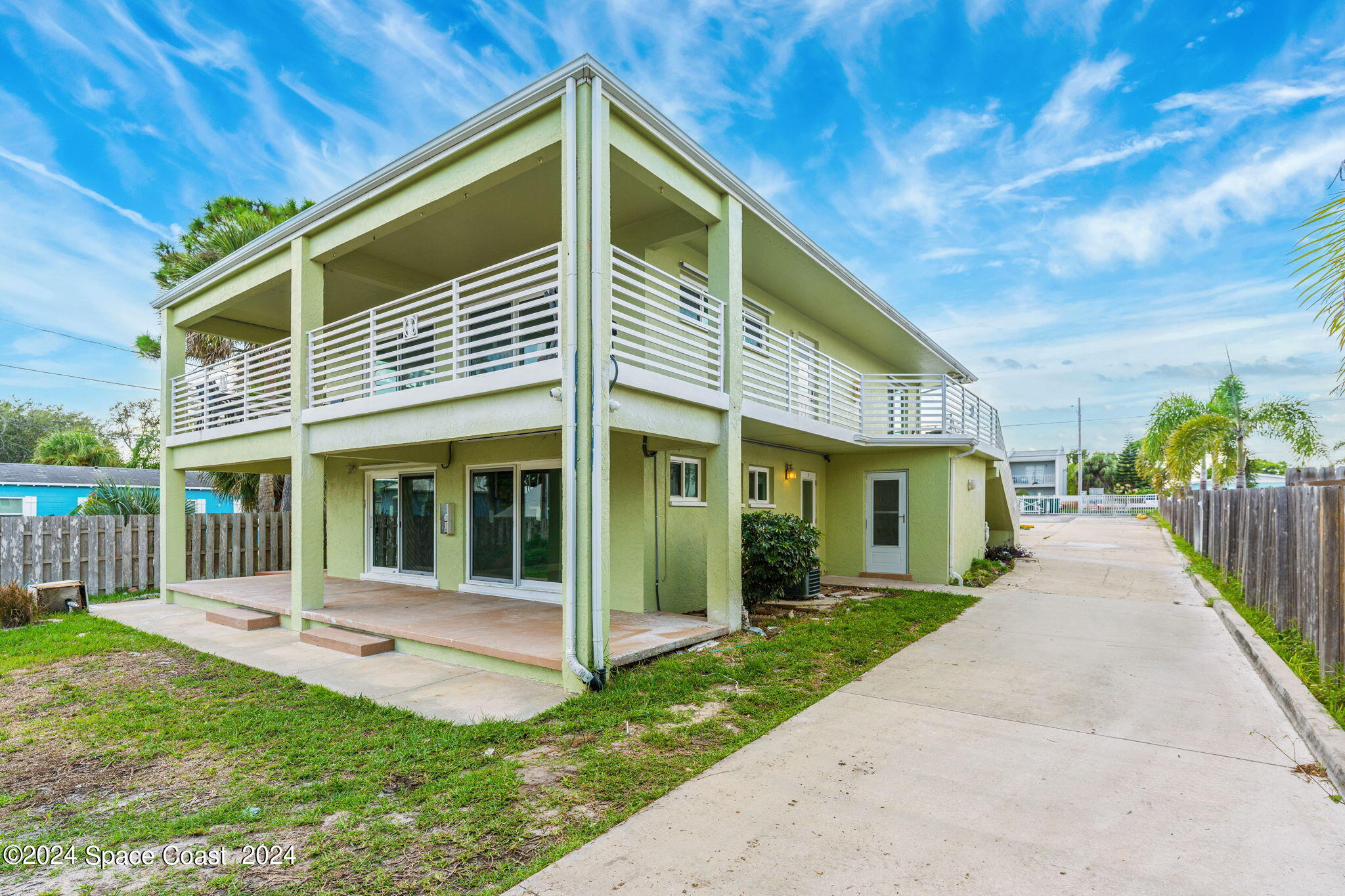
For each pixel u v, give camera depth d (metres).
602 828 3.34
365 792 3.79
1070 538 21.86
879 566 12.87
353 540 12.31
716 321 7.78
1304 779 3.80
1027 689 5.56
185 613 10.22
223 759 4.38
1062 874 2.91
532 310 9.91
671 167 6.93
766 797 3.66
